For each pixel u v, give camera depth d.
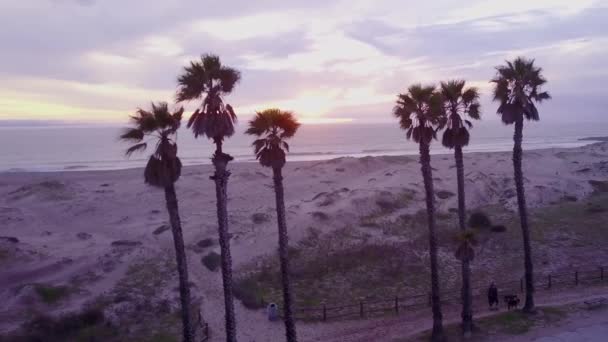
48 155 162.00
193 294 34.44
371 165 92.25
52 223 57.16
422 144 25.84
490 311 31.02
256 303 32.88
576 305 30.88
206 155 152.50
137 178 91.69
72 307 31.83
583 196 60.81
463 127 27.25
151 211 61.44
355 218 52.41
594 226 47.50
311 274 38.19
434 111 25.05
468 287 27.14
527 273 29.66
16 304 31.39
